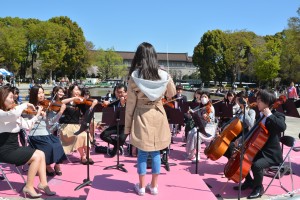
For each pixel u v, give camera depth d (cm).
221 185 522
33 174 452
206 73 5462
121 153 705
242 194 484
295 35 3481
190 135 665
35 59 5572
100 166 614
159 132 365
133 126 367
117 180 433
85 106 696
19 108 440
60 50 5119
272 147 464
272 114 456
